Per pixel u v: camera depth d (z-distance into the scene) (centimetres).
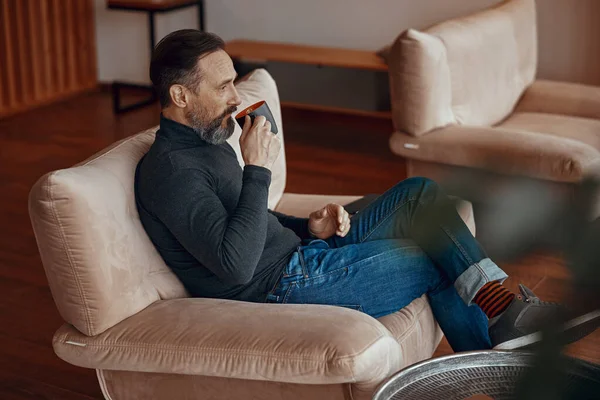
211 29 516
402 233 192
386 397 132
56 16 513
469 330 184
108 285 154
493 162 272
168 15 523
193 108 167
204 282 171
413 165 297
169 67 165
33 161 410
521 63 352
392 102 294
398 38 285
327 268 177
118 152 172
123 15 532
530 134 281
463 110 310
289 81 461
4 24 480
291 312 156
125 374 166
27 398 214
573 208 65
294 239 184
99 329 157
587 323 151
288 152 425
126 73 546
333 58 443
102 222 153
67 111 502
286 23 493
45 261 155
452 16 449
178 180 161
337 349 142
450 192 113
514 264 249
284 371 144
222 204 167
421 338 181
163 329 155
